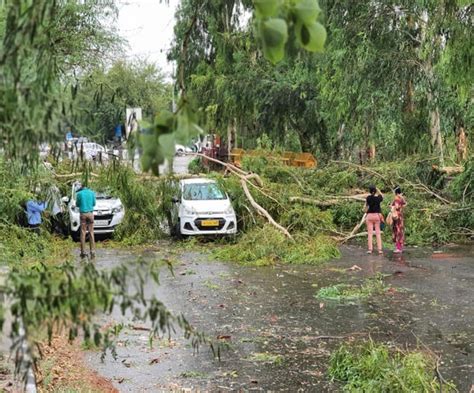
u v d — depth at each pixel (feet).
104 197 60.13
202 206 57.31
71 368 25.16
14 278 7.78
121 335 29.63
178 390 23.25
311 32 5.99
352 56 65.57
